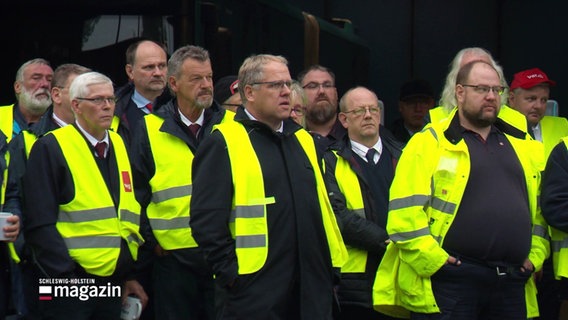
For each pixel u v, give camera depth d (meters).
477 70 20.31
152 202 22.00
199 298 21.97
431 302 20.23
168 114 22.16
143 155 21.97
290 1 43.00
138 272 22.23
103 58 26.50
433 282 20.31
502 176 20.30
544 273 25.42
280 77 19.08
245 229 18.64
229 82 25.25
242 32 28.98
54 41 26.67
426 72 43.12
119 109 23.73
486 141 20.61
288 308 18.92
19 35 26.73
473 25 42.81
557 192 21.41
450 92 21.97
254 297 18.58
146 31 26.39
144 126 22.12
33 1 26.64
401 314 21.80
